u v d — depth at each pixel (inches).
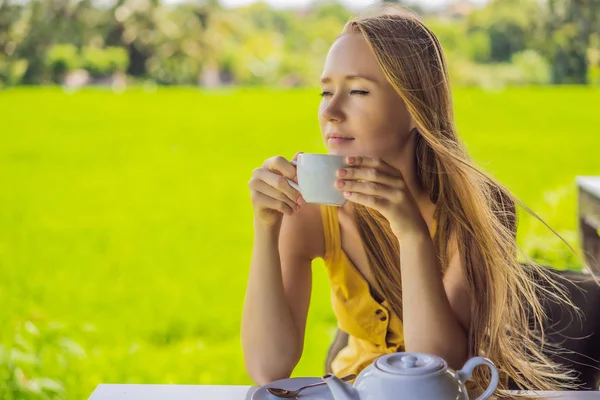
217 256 239.5
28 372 81.0
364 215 48.9
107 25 467.8
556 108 386.6
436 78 45.0
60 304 180.4
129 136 444.8
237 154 412.5
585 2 375.9
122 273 216.5
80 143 434.3
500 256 46.3
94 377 110.0
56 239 260.7
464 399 30.0
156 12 473.7
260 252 46.3
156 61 470.0
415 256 41.1
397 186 39.6
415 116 44.2
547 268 54.6
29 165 393.7
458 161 45.3
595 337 52.9
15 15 454.9
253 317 46.0
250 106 459.8
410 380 29.3
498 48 389.4
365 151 44.4
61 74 462.6
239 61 473.4
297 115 450.0
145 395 38.7
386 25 44.1
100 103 462.9
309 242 50.9
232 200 325.4
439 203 48.4
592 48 378.6
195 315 174.7
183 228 278.5
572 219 176.2
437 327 40.9
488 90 387.5
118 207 313.0
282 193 43.5
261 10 468.8
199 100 460.4
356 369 50.1
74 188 349.4
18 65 458.6
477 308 45.6
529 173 321.7
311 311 170.1
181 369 132.4
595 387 52.5
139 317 171.3
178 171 380.8
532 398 37.7
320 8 465.7
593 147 358.6
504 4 388.8
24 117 457.7
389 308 49.9
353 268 50.6
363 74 43.1
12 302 173.5
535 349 50.7
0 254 233.9
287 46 467.2
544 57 386.9
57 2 458.6
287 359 45.6
